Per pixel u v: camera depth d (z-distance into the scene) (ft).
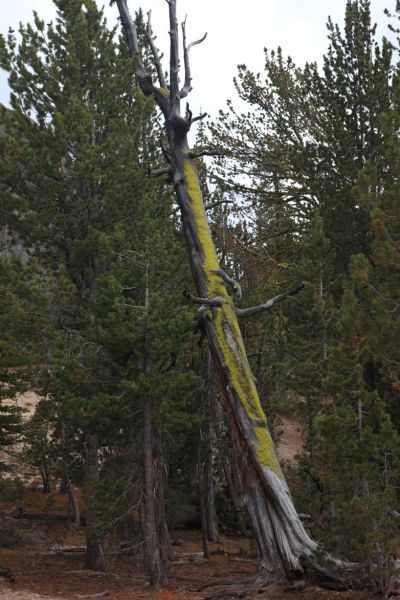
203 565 75.97
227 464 95.09
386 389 62.13
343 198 72.64
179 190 66.69
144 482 60.39
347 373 51.90
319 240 69.26
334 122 76.59
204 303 60.29
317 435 60.70
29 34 77.15
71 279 75.82
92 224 74.64
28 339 69.26
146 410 59.88
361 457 46.26
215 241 91.71
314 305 67.36
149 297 62.85
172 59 67.46
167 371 62.64
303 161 78.02
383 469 46.93
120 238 66.03
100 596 53.78
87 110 73.87
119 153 75.66
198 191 66.90
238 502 101.40
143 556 64.13
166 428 64.18
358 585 48.60
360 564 48.39
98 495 61.00
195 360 77.97
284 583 51.96
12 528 86.22
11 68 76.59
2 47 76.13
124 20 73.26
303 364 65.92
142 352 60.64
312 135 91.86
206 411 79.56
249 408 58.44
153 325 58.39
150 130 84.48
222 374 60.18
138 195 75.15
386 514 44.65
